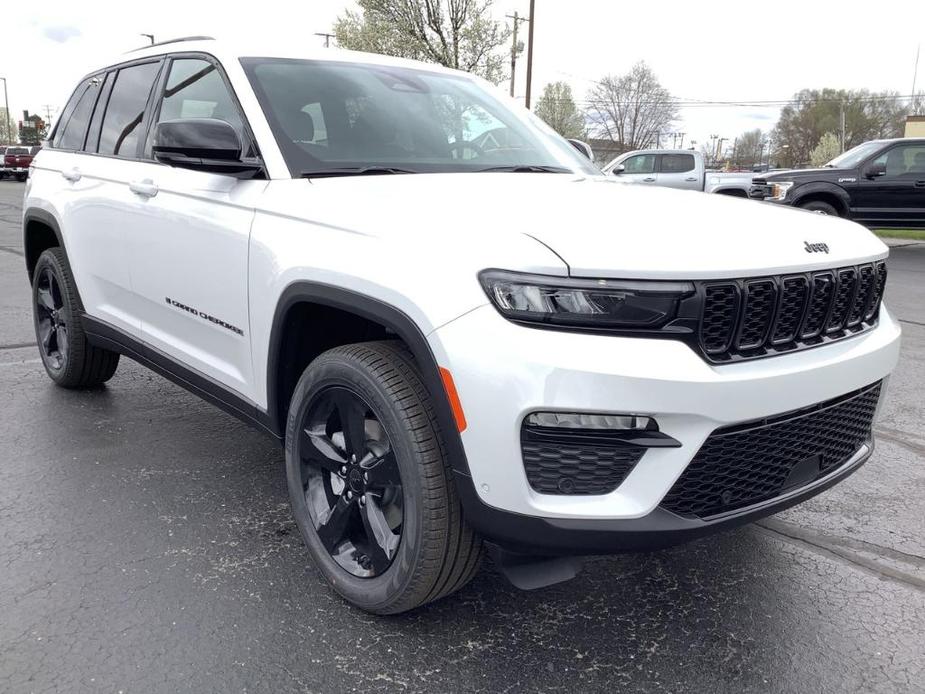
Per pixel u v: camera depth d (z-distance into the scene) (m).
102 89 4.39
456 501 2.26
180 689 2.20
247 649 2.38
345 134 3.07
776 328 2.22
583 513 2.07
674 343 2.04
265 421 2.94
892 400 5.14
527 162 3.43
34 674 2.24
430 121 3.38
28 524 3.12
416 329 2.17
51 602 2.59
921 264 12.54
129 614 2.54
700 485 2.14
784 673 2.35
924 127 44.62
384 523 2.47
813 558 3.05
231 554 2.94
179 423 4.30
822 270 2.33
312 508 2.72
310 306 2.68
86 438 4.05
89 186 4.05
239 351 3.02
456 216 2.28
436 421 2.26
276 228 2.71
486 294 2.06
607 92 66.44
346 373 2.42
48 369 4.87
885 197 12.98
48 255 4.57
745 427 2.15
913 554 3.10
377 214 2.40
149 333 3.71
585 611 2.65
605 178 3.41
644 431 2.04
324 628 2.50
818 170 13.34
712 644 2.48
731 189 15.41
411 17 22.58
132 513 3.24
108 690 2.19
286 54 3.35
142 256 3.59
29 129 60.44
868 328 2.64
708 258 2.09
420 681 2.27
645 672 2.34
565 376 1.97
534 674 2.31
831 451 2.52
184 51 3.62
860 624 2.61
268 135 2.92
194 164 2.90
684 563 2.99
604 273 2.00
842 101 74.38
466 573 2.37
